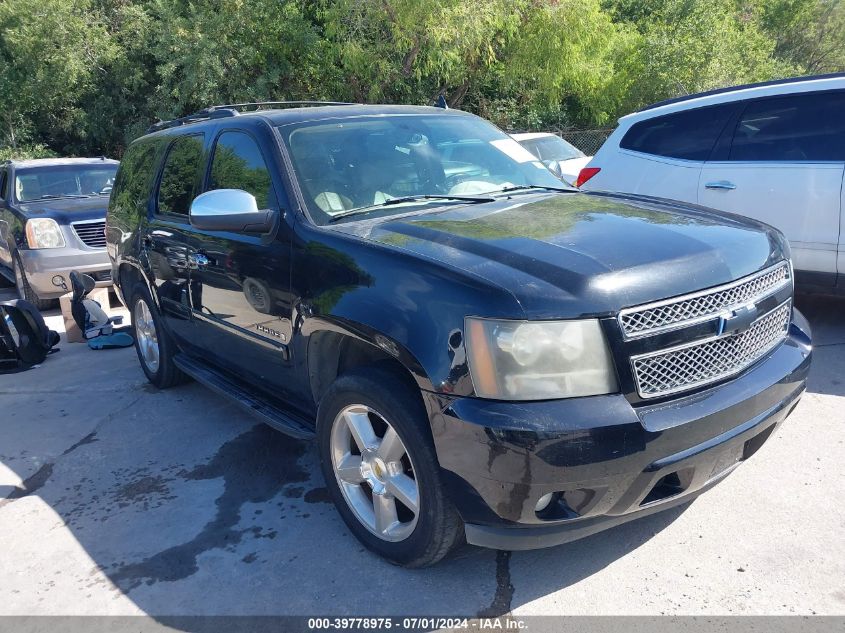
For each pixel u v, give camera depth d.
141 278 5.37
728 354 2.75
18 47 24.17
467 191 3.91
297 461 4.21
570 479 2.43
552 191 4.00
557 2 20.34
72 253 8.59
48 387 5.92
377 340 2.82
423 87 21.17
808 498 3.38
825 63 32.25
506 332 2.47
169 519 3.65
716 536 3.14
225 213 3.40
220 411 5.09
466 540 2.88
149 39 24.05
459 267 2.67
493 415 2.46
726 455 2.74
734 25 24.88
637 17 27.77
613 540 3.17
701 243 2.88
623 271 2.59
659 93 22.72
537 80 22.38
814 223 5.43
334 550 3.26
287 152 3.69
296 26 20.23
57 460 4.47
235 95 20.81
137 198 5.36
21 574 3.27
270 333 3.63
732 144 5.89
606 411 2.46
